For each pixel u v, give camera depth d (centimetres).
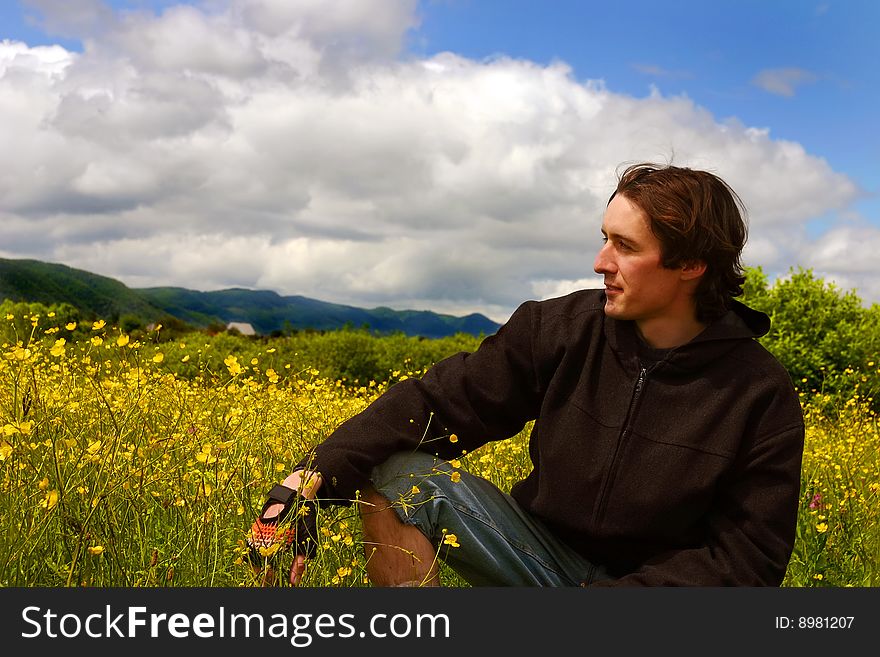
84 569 195
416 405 207
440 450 212
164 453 232
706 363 195
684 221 189
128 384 253
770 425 192
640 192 193
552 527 209
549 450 205
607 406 201
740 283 203
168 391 284
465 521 199
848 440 529
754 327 202
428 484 197
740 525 191
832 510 374
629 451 196
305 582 195
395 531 198
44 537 197
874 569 325
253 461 240
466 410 212
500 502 206
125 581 194
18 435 205
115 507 206
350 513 240
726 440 191
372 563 201
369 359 1265
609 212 199
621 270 195
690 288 198
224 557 209
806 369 1085
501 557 203
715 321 198
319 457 198
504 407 215
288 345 1255
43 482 181
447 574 261
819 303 1127
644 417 196
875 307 1144
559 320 213
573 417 203
